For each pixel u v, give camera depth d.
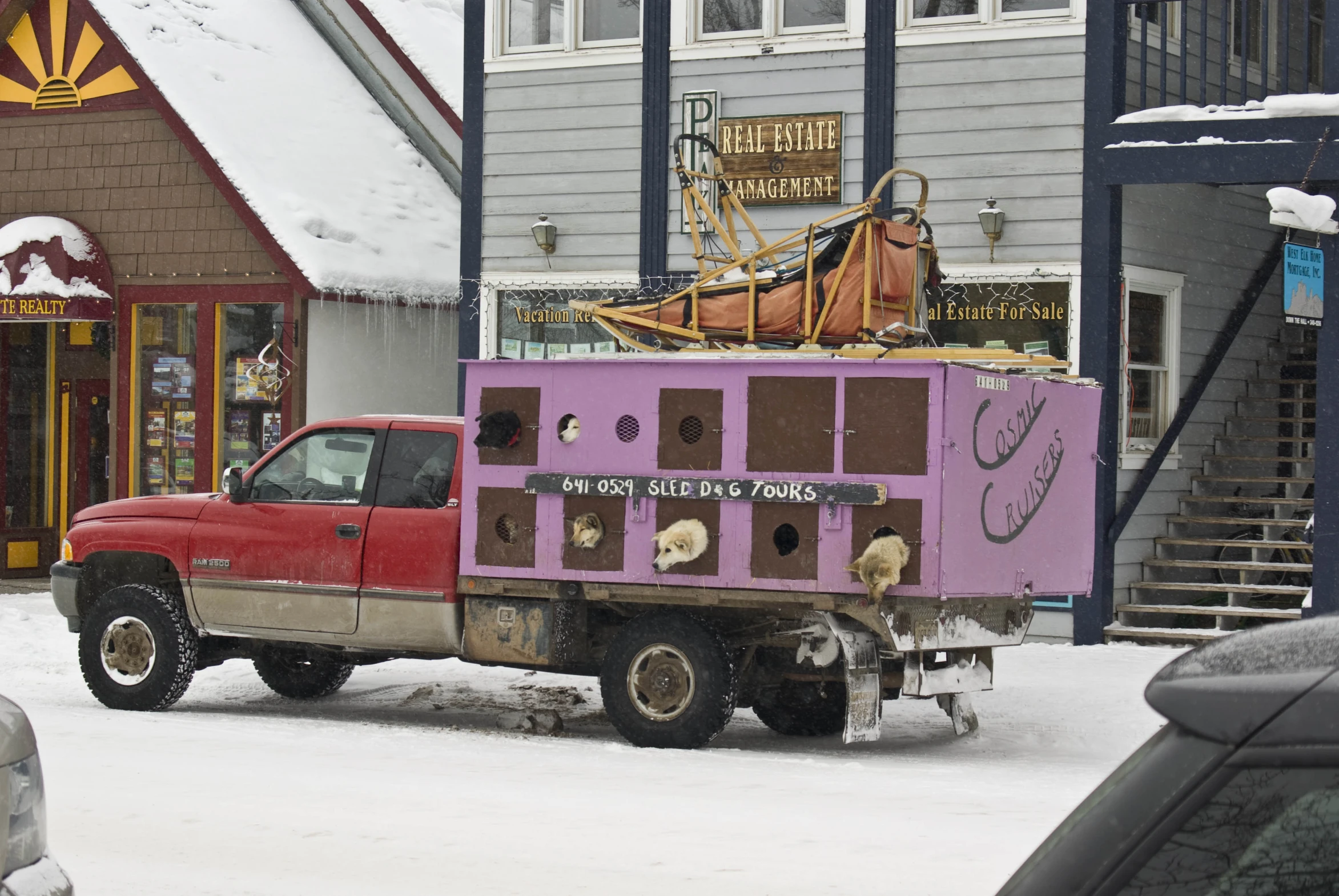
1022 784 8.01
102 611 10.48
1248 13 15.50
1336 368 12.27
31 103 19.03
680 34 15.47
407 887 5.95
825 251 10.28
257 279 17.84
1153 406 14.64
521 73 16.16
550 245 15.90
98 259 18.56
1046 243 13.91
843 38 14.77
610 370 9.21
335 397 18.08
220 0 21.00
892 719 10.68
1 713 4.15
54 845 6.60
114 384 18.55
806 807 7.35
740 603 8.89
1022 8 14.12
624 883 6.00
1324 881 2.11
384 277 18.09
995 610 9.18
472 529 9.55
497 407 9.49
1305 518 14.79
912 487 8.48
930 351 9.14
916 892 5.85
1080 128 13.80
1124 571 14.21
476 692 11.84
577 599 9.38
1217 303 15.38
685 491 8.95
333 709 11.11
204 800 7.45
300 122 19.64
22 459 19.84
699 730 8.91
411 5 21.28
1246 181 12.90
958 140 14.30
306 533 10.10
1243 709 2.16
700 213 15.34
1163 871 2.19
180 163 18.28
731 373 8.91
